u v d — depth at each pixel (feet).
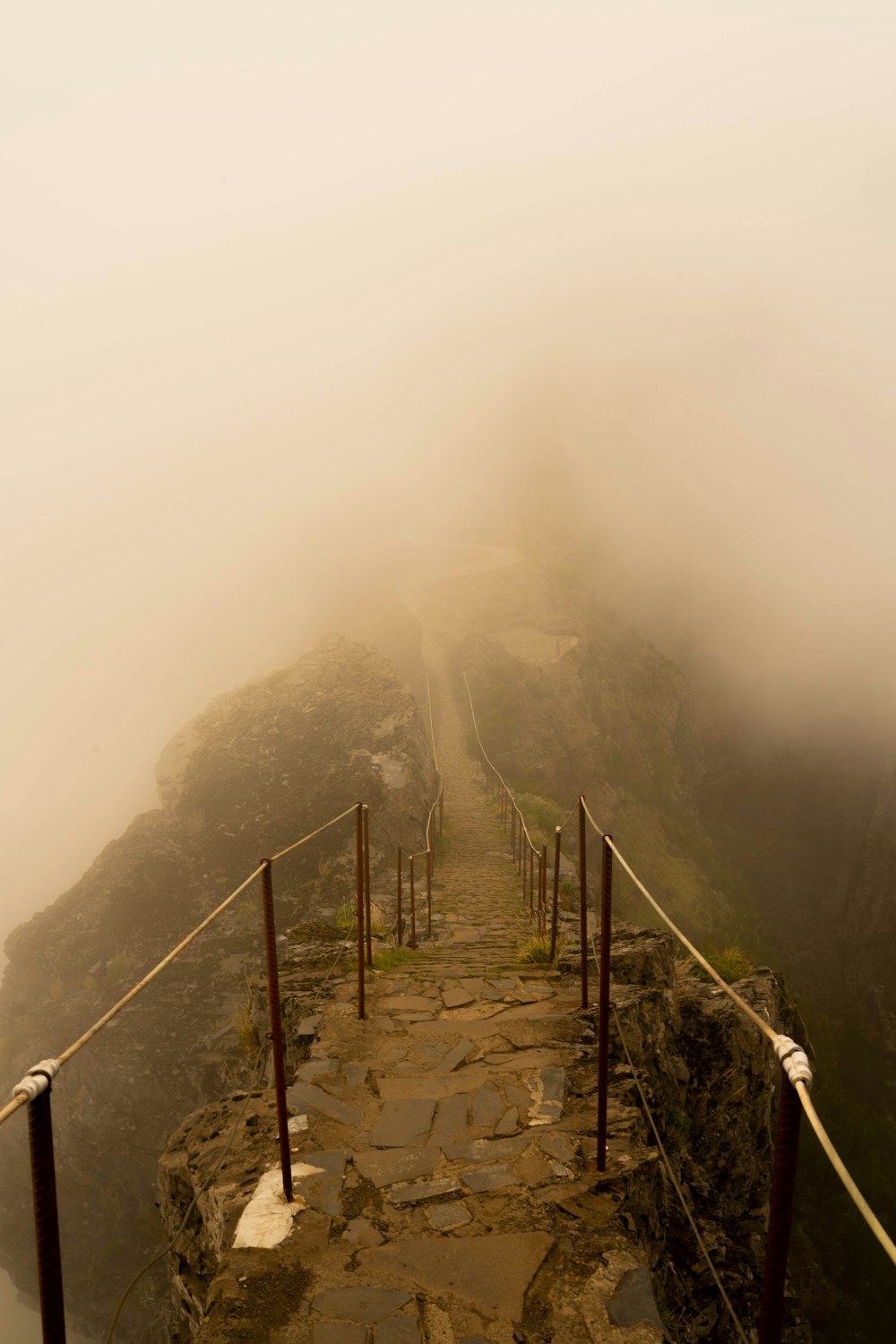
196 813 85.25
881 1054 217.77
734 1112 28.17
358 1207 14.03
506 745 125.90
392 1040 21.86
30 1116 7.37
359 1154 15.81
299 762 87.92
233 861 79.71
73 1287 80.43
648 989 25.73
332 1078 19.44
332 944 32.81
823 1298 86.89
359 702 94.89
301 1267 12.47
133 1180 76.33
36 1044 76.54
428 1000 25.21
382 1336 11.03
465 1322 11.25
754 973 38.52
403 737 88.74
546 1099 17.88
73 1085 75.56
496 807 90.74
